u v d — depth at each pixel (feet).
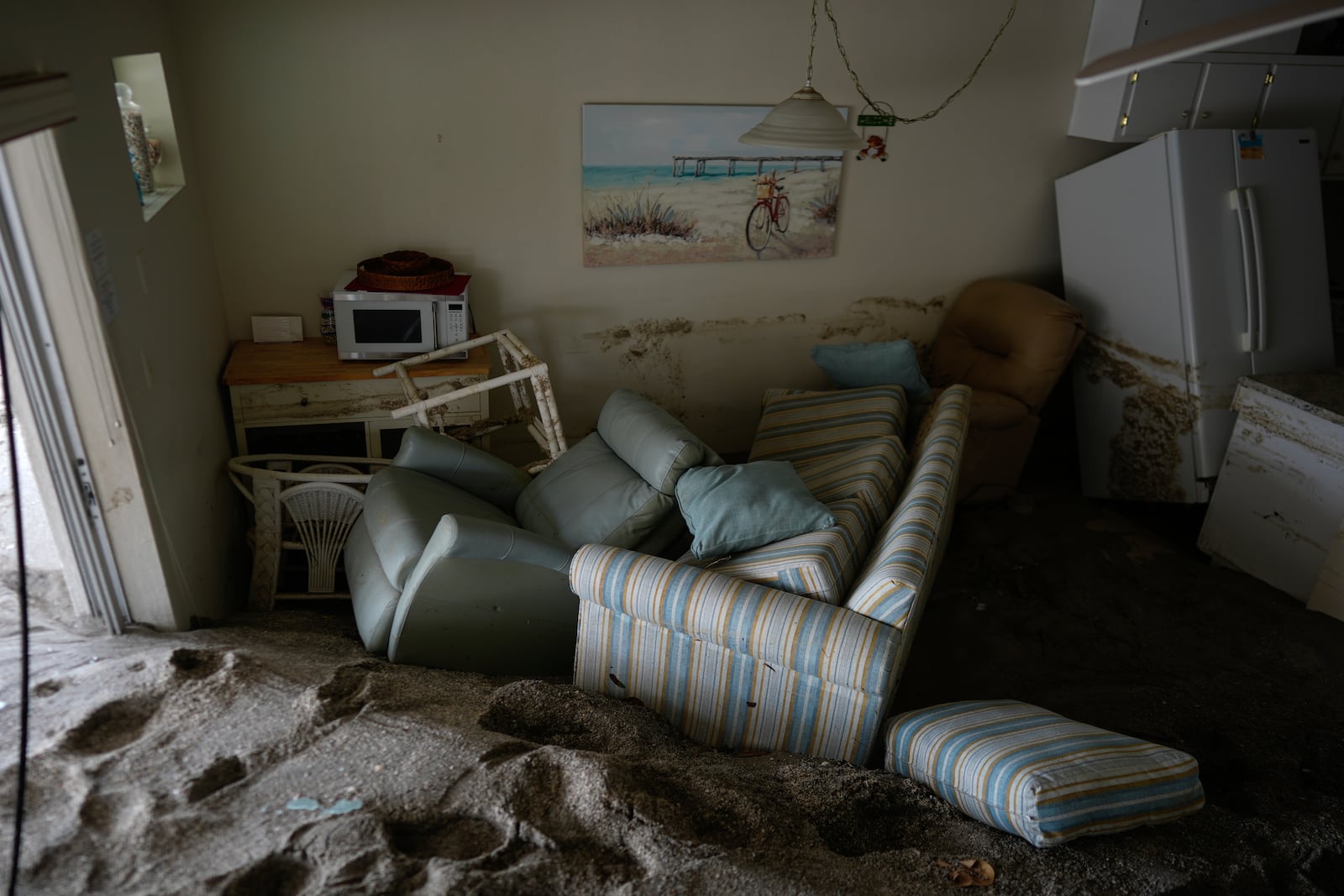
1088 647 10.75
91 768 5.81
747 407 14.93
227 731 6.38
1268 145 12.33
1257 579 11.98
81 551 7.41
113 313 7.21
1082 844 6.58
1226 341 12.43
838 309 14.69
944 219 14.56
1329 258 16.01
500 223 12.59
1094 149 14.67
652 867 5.62
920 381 12.05
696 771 6.91
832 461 10.55
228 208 11.50
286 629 9.55
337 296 11.10
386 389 11.45
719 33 12.41
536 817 5.98
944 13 13.17
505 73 11.82
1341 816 7.96
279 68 11.04
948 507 9.15
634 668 8.45
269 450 11.48
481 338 11.78
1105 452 14.17
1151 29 12.81
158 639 7.63
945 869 6.18
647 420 9.87
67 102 6.28
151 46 9.43
